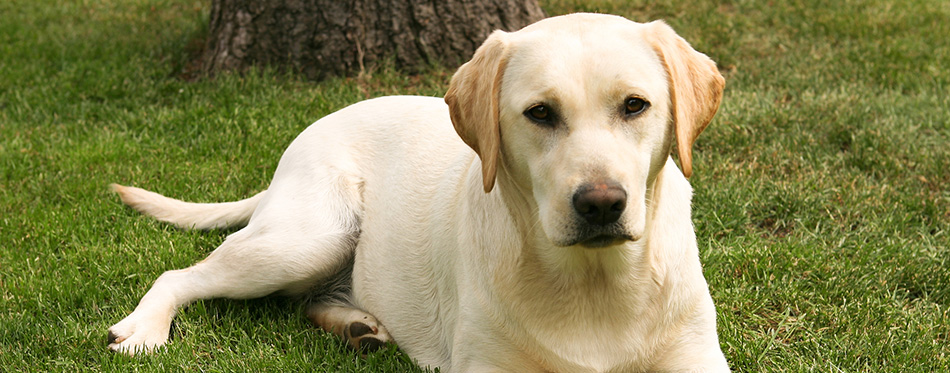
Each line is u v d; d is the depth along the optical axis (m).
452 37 6.66
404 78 6.54
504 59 2.77
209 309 3.80
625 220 2.56
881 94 6.32
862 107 5.91
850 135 5.54
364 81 6.50
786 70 6.83
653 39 2.77
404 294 3.57
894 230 4.50
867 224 4.57
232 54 6.72
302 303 3.87
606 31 2.74
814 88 6.46
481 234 3.10
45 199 5.01
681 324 3.08
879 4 8.36
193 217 4.55
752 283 3.97
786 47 7.41
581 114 2.61
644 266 2.96
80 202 4.89
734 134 5.51
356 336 3.55
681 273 3.07
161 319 3.62
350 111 4.12
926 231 4.52
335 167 3.88
